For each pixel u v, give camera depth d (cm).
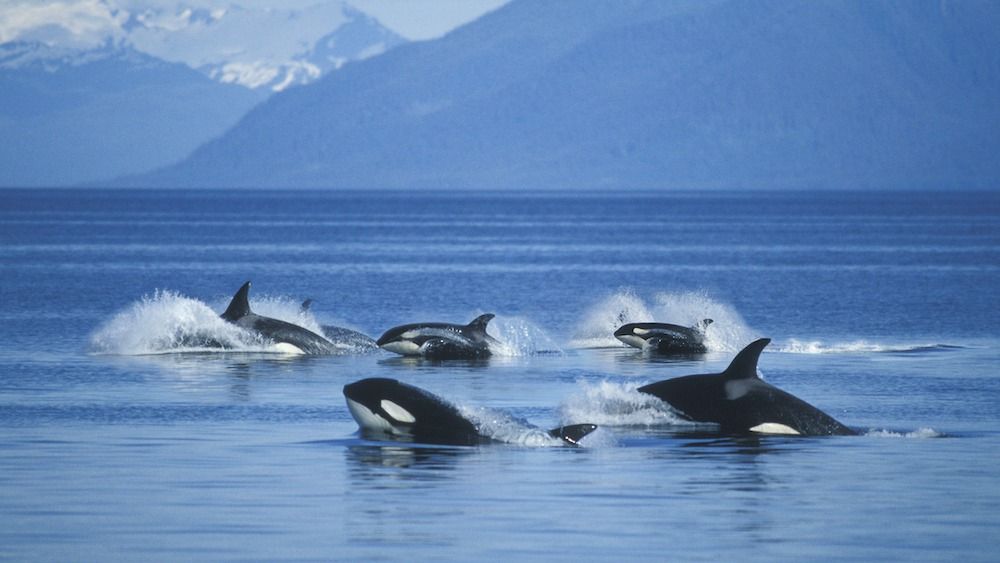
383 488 8969
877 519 8269
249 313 17412
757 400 10912
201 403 12631
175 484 9094
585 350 17950
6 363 15700
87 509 8456
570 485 9062
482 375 14900
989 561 7481
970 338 19300
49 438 10762
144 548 7650
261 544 7725
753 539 7856
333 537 7856
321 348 17050
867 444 10481
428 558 7481
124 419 11688
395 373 15012
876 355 17025
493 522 8175
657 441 10481
